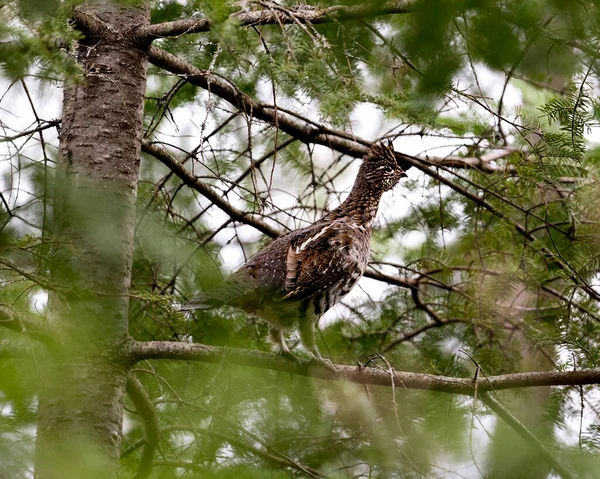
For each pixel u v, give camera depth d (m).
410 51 7.78
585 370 9.30
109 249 9.27
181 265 11.63
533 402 11.78
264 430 10.33
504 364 12.20
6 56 7.45
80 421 8.95
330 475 9.09
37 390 7.56
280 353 10.30
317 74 8.70
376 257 14.55
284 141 13.78
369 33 10.05
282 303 10.39
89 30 10.26
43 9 7.37
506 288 12.12
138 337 11.34
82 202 9.12
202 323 11.67
